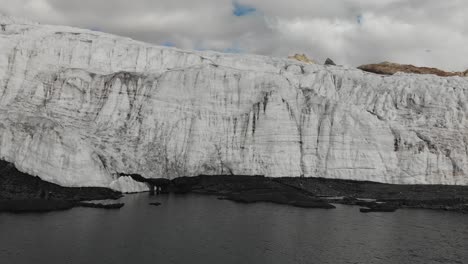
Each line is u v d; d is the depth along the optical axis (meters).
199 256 49.12
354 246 53.78
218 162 103.75
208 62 121.19
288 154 102.25
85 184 85.56
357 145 100.38
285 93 108.75
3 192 75.12
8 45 105.19
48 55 108.50
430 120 103.31
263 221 66.50
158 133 103.56
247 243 54.44
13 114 89.56
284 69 124.38
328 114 104.44
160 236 56.62
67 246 51.00
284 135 103.31
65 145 84.69
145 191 95.12
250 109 107.62
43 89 102.31
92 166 87.56
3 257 46.59
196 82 109.56
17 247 49.91
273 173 101.19
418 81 113.12
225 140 105.69
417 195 87.81
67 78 103.81
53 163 82.75
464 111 103.12
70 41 112.69
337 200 85.00
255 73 112.50
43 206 69.88
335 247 53.31
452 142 100.12
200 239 55.78
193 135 104.50
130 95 107.12
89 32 124.88
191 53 122.88
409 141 99.81
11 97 100.12
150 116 104.50
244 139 105.12
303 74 120.31
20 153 83.06
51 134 84.19
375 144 100.25
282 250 51.84
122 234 56.88
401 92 110.69
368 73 125.19
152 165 99.81
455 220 68.88
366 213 74.00
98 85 106.25
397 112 106.94
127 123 104.06
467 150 99.75
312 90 112.50
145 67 117.38
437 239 57.34
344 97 115.56
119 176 94.56
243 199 83.75
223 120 107.38
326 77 118.75
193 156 102.88
